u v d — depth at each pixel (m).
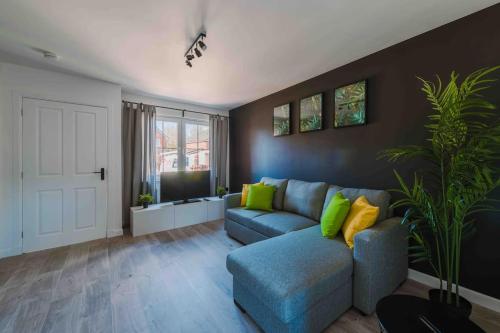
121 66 2.57
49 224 2.77
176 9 1.60
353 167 2.52
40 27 1.82
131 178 3.63
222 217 4.13
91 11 1.63
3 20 1.73
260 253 1.64
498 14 1.60
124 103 3.53
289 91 3.32
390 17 1.73
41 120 2.69
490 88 1.64
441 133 1.40
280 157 3.52
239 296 1.65
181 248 2.79
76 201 2.93
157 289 1.92
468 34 1.73
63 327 1.48
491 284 1.65
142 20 1.73
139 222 3.25
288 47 2.17
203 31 1.88
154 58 2.37
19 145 2.58
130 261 2.43
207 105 4.41
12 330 1.45
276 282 1.30
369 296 1.54
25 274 2.15
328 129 2.78
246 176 4.32
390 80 2.19
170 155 4.11
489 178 1.25
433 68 1.91
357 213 1.87
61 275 2.13
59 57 2.35
